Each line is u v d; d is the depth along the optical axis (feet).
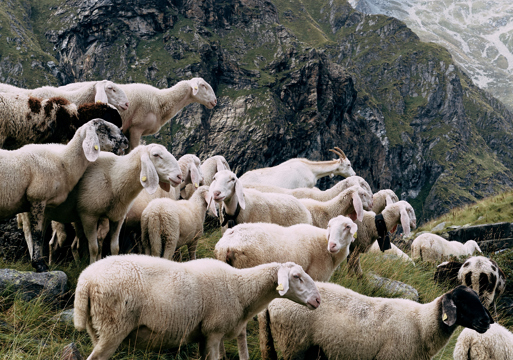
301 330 17.84
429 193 561.84
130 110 31.89
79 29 337.72
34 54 317.83
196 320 15.72
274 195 27.14
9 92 25.81
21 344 16.55
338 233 21.38
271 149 321.73
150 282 14.94
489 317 17.49
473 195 552.41
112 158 22.40
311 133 342.44
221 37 380.58
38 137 24.56
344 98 386.11
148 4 347.97
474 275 31.76
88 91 29.25
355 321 17.90
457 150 590.14
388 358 17.94
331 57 627.05
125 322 14.48
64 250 24.73
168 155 21.88
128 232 26.48
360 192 29.12
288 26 633.20
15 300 18.06
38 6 367.45
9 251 24.31
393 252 40.14
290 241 21.71
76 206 21.74
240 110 331.57
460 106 639.35
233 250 20.54
